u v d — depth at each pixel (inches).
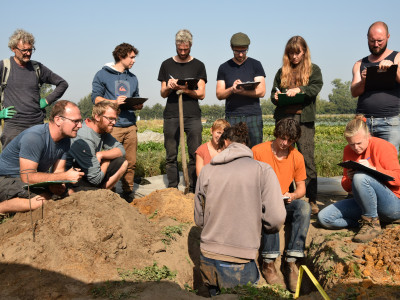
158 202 190.7
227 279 120.3
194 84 213.0
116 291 113.0
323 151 418.3
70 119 150.1
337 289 122.6
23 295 107.7
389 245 142.4
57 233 129.2
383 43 186.5
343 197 247.8
